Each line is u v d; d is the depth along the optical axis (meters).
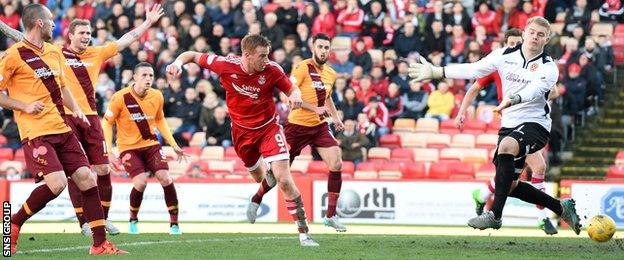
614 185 40.38
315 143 33.12
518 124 26.59
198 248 26.75
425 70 27.25
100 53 30.45
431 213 42.28
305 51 52.06
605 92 52.75
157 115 34.19
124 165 34.06
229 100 26.61
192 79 51.12
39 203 24.53
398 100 50.34
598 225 26.33
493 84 50.44
